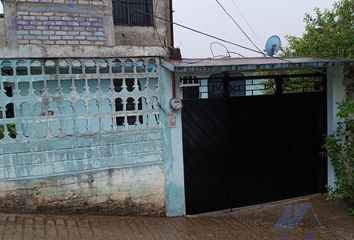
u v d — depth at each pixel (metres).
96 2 6.66
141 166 5.93
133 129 5.84
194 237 5.38
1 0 6.06
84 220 5.41
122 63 5.70
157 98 5.96
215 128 6.61
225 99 6.66
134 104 5.85
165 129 6.04
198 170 6.53
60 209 5.47
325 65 6.59
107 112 5.66
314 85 7.49
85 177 5.58
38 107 5.27
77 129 5.50
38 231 4.73
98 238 4.83
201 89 6.81
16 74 5.16
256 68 6.07
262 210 6.80
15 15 6.14
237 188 6.87
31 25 6.25
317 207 6.86
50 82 5.33
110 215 5.77
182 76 6.20
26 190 5.27
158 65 5.93
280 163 7.18
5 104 5.11
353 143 6.63
